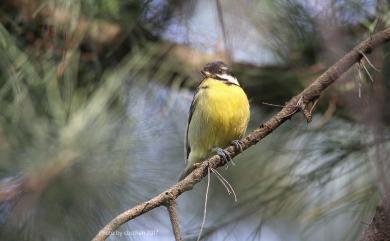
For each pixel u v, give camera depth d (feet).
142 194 24.52
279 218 26.16
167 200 19.25
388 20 22.88
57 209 23.43
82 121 23.35
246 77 30.60
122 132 24.54
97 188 23.50
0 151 23.20
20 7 25.90
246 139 20.70
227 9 24.73
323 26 20.45
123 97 25.46
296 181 25.16
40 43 25.36
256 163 30.32
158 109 27.96
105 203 23.79
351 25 24.88
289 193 24.99
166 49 28.58
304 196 24.94
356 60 19.67
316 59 28.35
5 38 24.50
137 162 24.84
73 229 23.61
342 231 26.43
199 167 20.80
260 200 25.09
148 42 28.19
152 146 26.08
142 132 25.44
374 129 18.40
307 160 25.54
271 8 25.66
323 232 27.12
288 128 27.30
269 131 20.48
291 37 26.89
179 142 30.04
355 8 24.81
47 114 24.11
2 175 23.15
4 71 24.80
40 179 22.74
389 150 21.62
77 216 23.70
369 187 24.40
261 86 30.94
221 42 28.73
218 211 32.24
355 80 20.48
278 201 24.91
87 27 25.00
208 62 30.17
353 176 24.72
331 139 25.93
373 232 17.90
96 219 23.89
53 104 23.80
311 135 26.50
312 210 24.67
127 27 27.07
